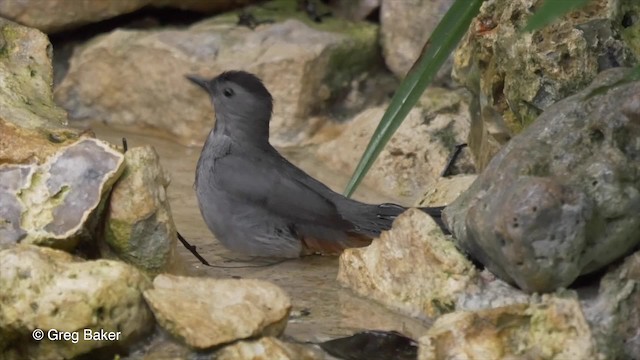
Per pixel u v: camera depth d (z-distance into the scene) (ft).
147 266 34.88
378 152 35.78
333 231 42.88
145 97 53.67
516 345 30.32
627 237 32.30
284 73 52.29
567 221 31.17
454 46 34.73
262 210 42.88
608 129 33.17
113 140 52.75
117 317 30.48
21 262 30.37
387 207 43.45
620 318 31.27
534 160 33.12
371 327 34.22
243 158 43.60
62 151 34.35
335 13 55.93
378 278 36.24
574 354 29.84
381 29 54.75
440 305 34.09
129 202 34.40
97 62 53.93
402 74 54.24
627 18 39.60
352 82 54.29
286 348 30.78
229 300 31.35
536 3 39.50
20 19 52.54
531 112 39.83
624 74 35.06
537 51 39.11
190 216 46.21
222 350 30.48
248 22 54.54
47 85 40.65
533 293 32.17
